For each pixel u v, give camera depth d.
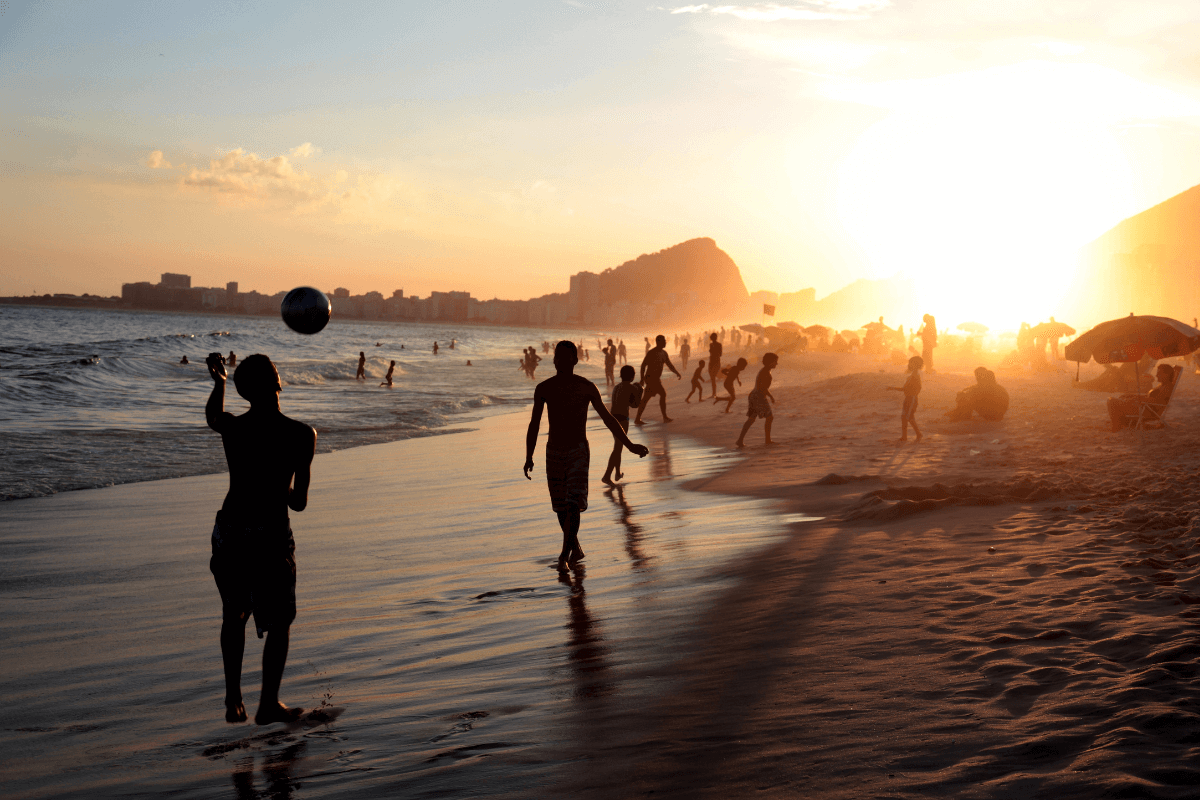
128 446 17.53
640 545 7.61
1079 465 10.41
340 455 16.55
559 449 6.89
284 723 3.79
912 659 3.91
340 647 5.02
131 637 5.43
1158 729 2.87
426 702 3.94
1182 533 6.27
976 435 14.46
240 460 3.74
